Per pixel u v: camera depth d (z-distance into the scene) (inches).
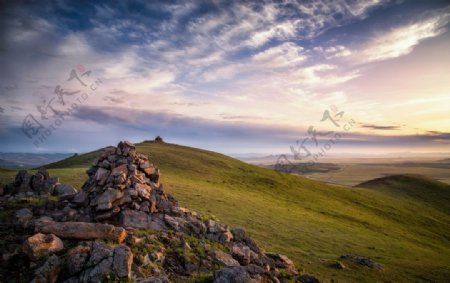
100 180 906.1
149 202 890.7
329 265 1236.5
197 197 1988.2
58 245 599.5
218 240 888.3
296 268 1049.5
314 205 3006.9
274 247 1344.7
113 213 810.8
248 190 2920.8
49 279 514.9
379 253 1712.6
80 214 810.2
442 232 3260.3
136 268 585.3
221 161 4242.1
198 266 703.7
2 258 564.7
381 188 5438.0
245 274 604.4
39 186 1071.0
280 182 3737.7
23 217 736.3
